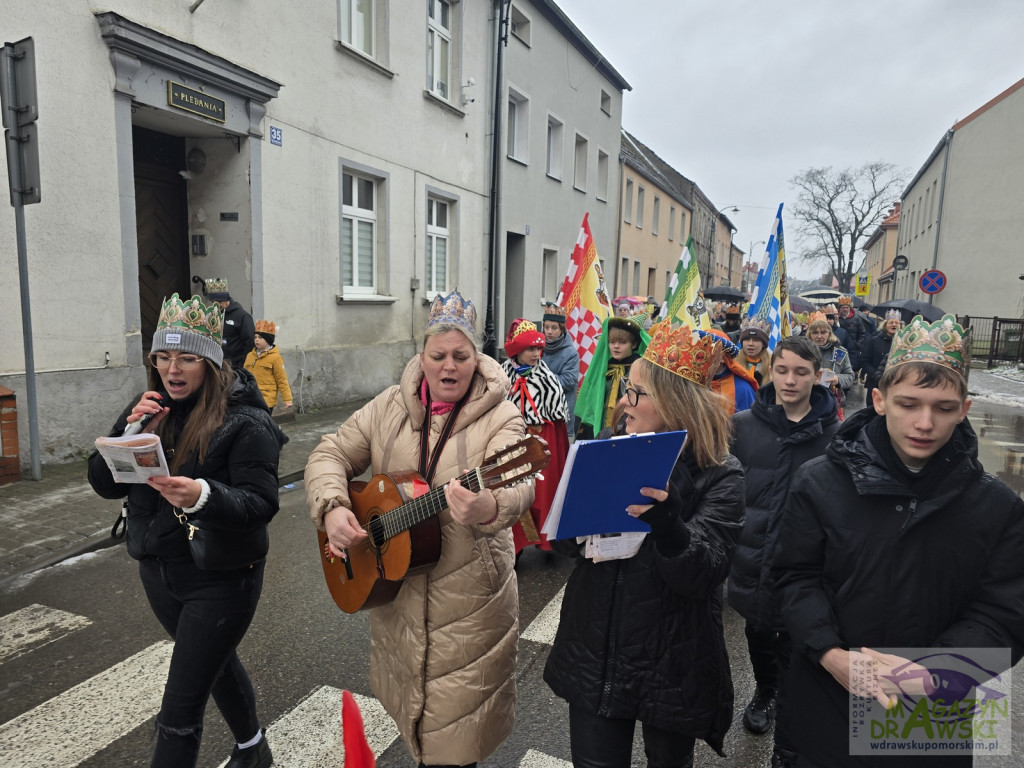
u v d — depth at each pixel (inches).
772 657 111.0
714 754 105.9
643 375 72.6
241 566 79.0
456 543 74.9
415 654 75.4
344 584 82.7
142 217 320.5
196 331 78.3
